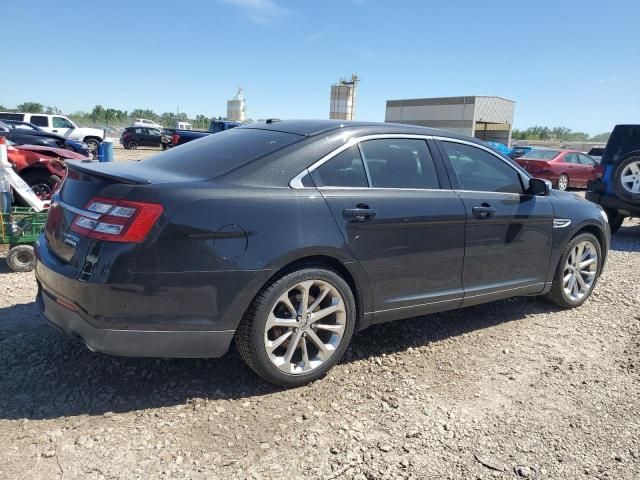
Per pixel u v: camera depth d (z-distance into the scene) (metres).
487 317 4.81
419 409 3.20
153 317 2.90
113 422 2.91
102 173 3.04
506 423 3.10
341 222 3.35
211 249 2.95
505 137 47.59
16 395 3.11
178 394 3.22
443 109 47.31
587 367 3.87
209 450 2.71
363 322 3.62
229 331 3.06
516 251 4.41
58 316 3.10
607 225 5.28
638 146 8.93
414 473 2.62
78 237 2.95
